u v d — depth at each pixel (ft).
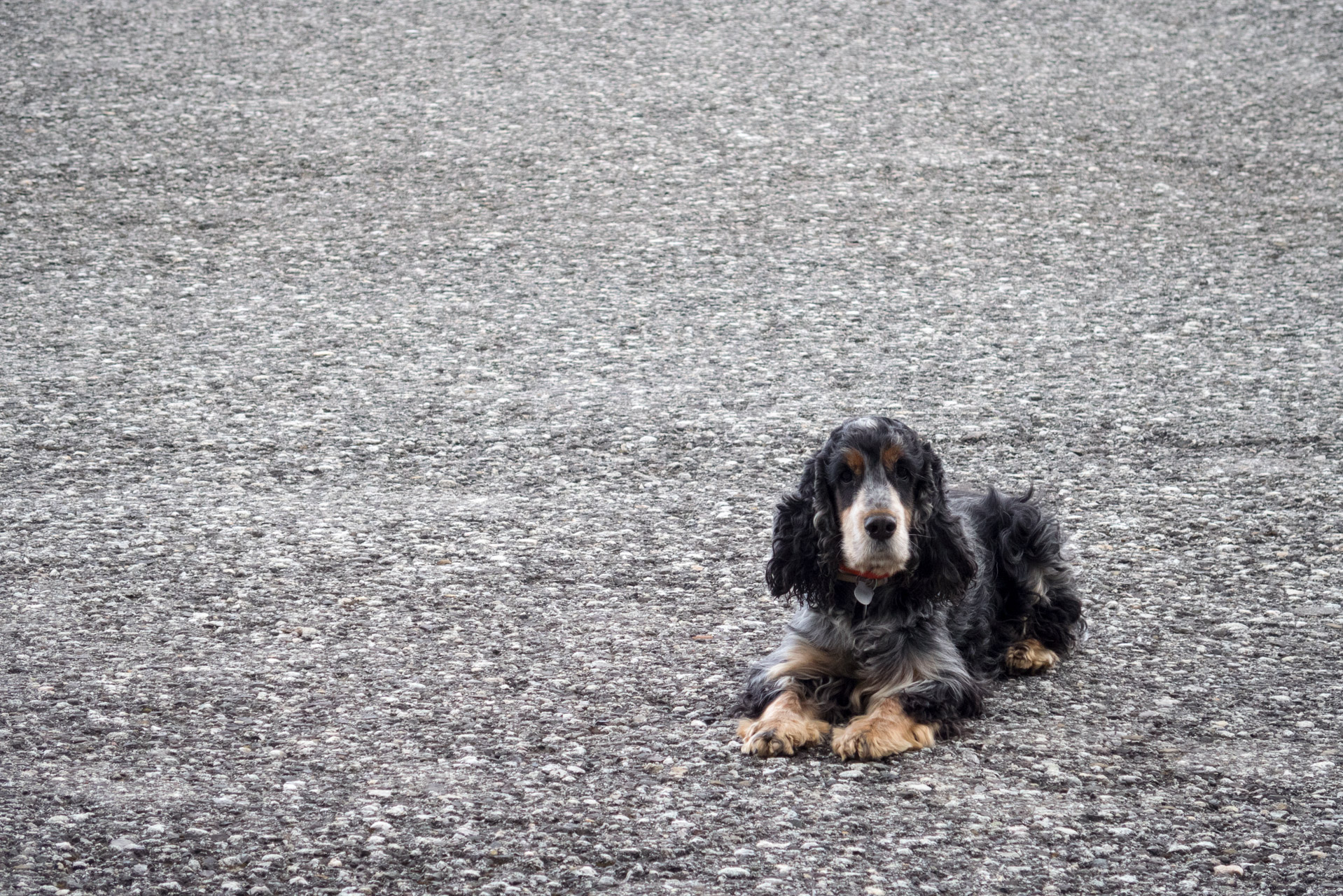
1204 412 31.17
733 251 43.29
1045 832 15.02
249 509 25.85
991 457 28.81
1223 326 37.01
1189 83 59.88
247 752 16.83
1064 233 44.68
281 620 21.09
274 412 31.24
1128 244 43.70
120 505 25.91
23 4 68.54
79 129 53.78
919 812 15.49
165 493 26.58
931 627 18.26
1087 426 30.48
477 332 36.96
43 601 21.57
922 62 62.64
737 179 49.67
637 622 21.25
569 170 50.55
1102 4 70.54
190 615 21.17
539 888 13.89
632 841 14.83
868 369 34.27
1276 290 39.63
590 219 46.09
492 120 55.62
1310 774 16.34
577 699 18.58
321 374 33.73
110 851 14.35
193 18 67.87
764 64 62.39
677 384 33.30
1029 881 14.05
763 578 22.99
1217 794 15.87
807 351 35.60
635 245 43.86
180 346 35.50
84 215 45.80
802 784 16.17
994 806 15.61
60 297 39.06
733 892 13.84
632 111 56.70
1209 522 25.35
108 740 17.02
